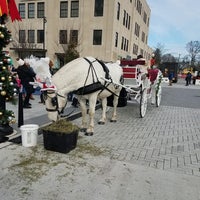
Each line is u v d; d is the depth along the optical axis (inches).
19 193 133.0
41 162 171.2
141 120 323.6
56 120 200.2
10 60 207.5
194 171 170.4
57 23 1157.7
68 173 157.2
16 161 171.0
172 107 457.1
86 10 1093.8
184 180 156.2
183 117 360.2
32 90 364.2
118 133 255.1
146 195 136.6
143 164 178.1
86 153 192.4
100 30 1090.7
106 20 1074.1
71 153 190.4
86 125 266.7
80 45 1112.2
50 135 187.6
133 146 217.0
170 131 274.8
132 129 274.8
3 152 185.6
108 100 315.0
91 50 1115.3
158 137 249.1
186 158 194.9
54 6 1147.9
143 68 342.0
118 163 176.7
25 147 197.0
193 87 1127.0
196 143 235.0
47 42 1171.9
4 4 188.4
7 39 203.2
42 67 188.9
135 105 434.6
